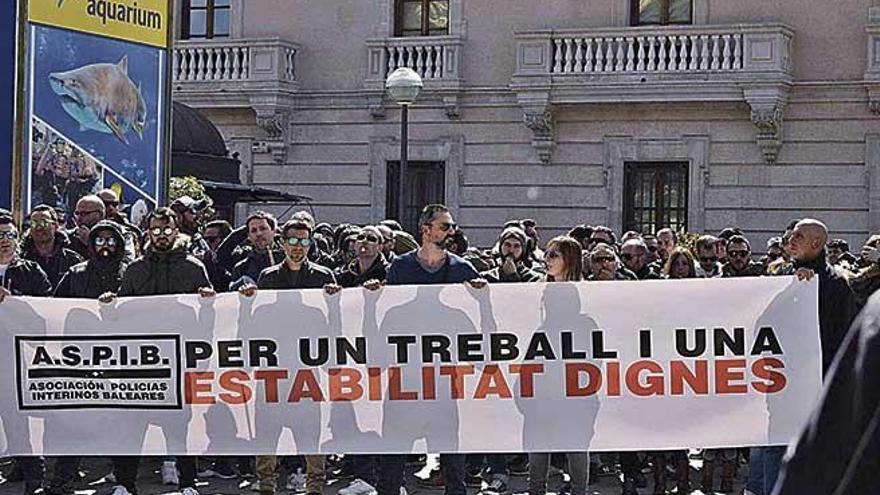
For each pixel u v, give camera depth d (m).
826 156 30.69
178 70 34.62
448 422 11.28
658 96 31.12
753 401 10.96
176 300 11.55
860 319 2.85
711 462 13.75
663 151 31.70
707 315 11.00
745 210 31.20
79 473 13.88
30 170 17.70
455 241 15.55
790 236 11.16
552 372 11.15
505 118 32.97
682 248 14.91
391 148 33.94
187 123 28.09
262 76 34.06
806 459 2.85
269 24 34.84
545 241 32.72
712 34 30.72
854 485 2.76
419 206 33.78
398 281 11.65
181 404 11.59
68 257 14.30
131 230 15.28
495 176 33.00
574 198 32.47
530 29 32.53
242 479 14.20
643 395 11.08
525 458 15.00
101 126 18.59
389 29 33.94
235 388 11.52
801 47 30.80
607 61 31.53
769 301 10.93
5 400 11.69
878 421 2.75
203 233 18.00
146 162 19.25
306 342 11.42
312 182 34.53
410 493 13.72
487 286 11.20
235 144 34.91
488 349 11.20
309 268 12.16
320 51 34.44
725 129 31.31
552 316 11.13
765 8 30.98
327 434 11.44
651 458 14.70
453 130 33.34
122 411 11.65
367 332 11.35
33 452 11.69
